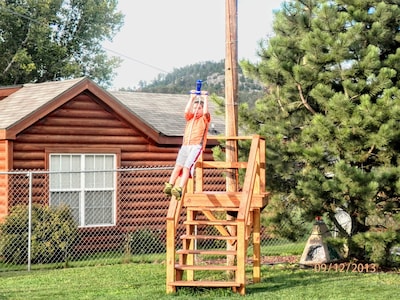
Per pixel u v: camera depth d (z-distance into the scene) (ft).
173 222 38.06
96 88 61.93
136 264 52.70
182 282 37.86
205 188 66.74
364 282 42.04
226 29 43.68
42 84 67.00
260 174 42.45
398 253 54.65
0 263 53.62
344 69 48.03
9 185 57.36
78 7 143.84
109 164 63.05
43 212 55.31
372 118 44.14
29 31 130.31
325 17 47.70
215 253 38.09
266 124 51.06
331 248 51.57
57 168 60.39
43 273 48.26
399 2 50.37
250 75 52.65
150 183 64.59
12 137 57.26
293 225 48.65
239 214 37.83
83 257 58.18
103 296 37.63
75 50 144.05
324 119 45.42
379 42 49.70
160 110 74.43
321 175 46.32
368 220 50.93
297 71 48.14
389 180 45.29
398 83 48.37
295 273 46.26
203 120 38.37
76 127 61.31
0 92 67.46
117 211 62.59
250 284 41.55
